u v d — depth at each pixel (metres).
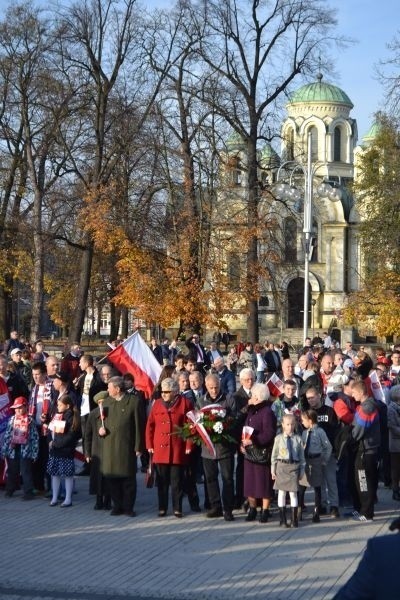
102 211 41.34
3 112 45.06
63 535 14.02
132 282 42.28
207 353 33.88
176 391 15.57
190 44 42.19
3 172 48.09
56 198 44.53
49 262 60.47
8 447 17.25
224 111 41.94
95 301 65.81
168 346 39.88
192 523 14.98
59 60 42.66
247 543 13.49
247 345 35.72
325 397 17.42
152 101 42.97
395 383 20.69
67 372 23.14
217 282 41.94
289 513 15.68
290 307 91.25
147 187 44.25
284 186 42.62
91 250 44.22
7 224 47.66
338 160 94.44
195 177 43.00
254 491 14.95
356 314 54.03
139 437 15.55
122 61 42.66
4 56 43.59
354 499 15.61
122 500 15.73
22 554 12.78
